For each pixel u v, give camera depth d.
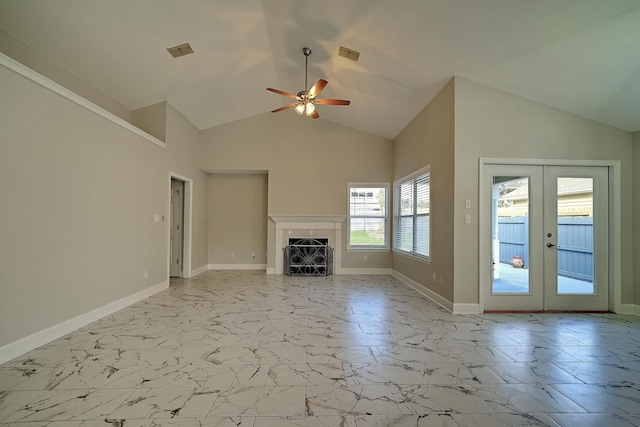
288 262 6.39
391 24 3.18
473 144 3.74
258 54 4.43
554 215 3.81
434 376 2.15
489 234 3.76
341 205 6.59
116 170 3.70
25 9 2.90
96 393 1.91
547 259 3.81
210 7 3.35
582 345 2.72
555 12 2.52
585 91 3.36
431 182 4.45
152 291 4.56
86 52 3.58
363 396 1.90
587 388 2.02
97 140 3.37
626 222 3.78
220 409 1.76
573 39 2.75
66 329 2.93
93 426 1.61
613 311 3.76
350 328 3.13
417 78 4.01
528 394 1.94
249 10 3.49
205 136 6.48
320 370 2.23
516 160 3.74
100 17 3.14
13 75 2.41
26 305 2.52
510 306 3.77
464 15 2.79
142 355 2.46
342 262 6.57
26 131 2.52
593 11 2.43
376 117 5.70
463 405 1.82
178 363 2.33
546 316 3.58
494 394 1.94
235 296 4.50
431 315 3.60
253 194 7.10
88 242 3.23
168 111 5.07
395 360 2.40
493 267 3.78
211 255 7.05
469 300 3.71
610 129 3.78
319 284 5.42
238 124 6.54
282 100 6.18
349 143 6.62
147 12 3.21
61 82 3.77
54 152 2.79
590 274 3.82
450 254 3.81
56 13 2.99
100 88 4.32
